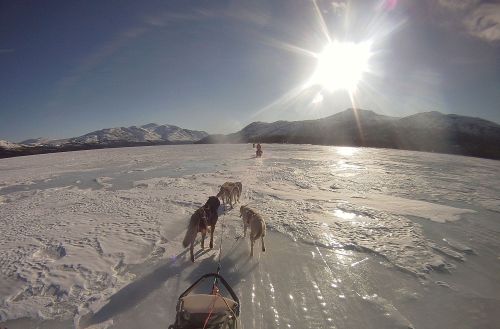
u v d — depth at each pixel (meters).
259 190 14.14
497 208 11.23
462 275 6.08
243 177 18.22
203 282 5.77
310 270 6.21
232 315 3.78
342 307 4.97
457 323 4.63
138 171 22.72
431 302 5.15
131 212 10.67
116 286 5.67
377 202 11.79
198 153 40.03
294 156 33.53
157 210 10.84
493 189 15.17
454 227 8.95
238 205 11.44
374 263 6.52
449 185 16.05
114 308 5.01
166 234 8.32
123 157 36.84
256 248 7.34
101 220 9.82
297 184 15.71
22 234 8.70
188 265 6.48
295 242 7.68
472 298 5.29
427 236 8.14
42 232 8.80
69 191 15.67
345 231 8.40
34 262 6.75
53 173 23.62
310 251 7.12
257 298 5.22
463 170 23.73
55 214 10.88
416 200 12.31
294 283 5.71
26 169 27.80
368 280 5.82
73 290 5.55
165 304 5.11
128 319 4.73
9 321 4.74
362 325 4.54
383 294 5.36
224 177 18.28
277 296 5.28
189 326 3.49
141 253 7.13
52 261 6.76
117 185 16.95
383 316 4.75
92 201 12.84
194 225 6.59
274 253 7.04
